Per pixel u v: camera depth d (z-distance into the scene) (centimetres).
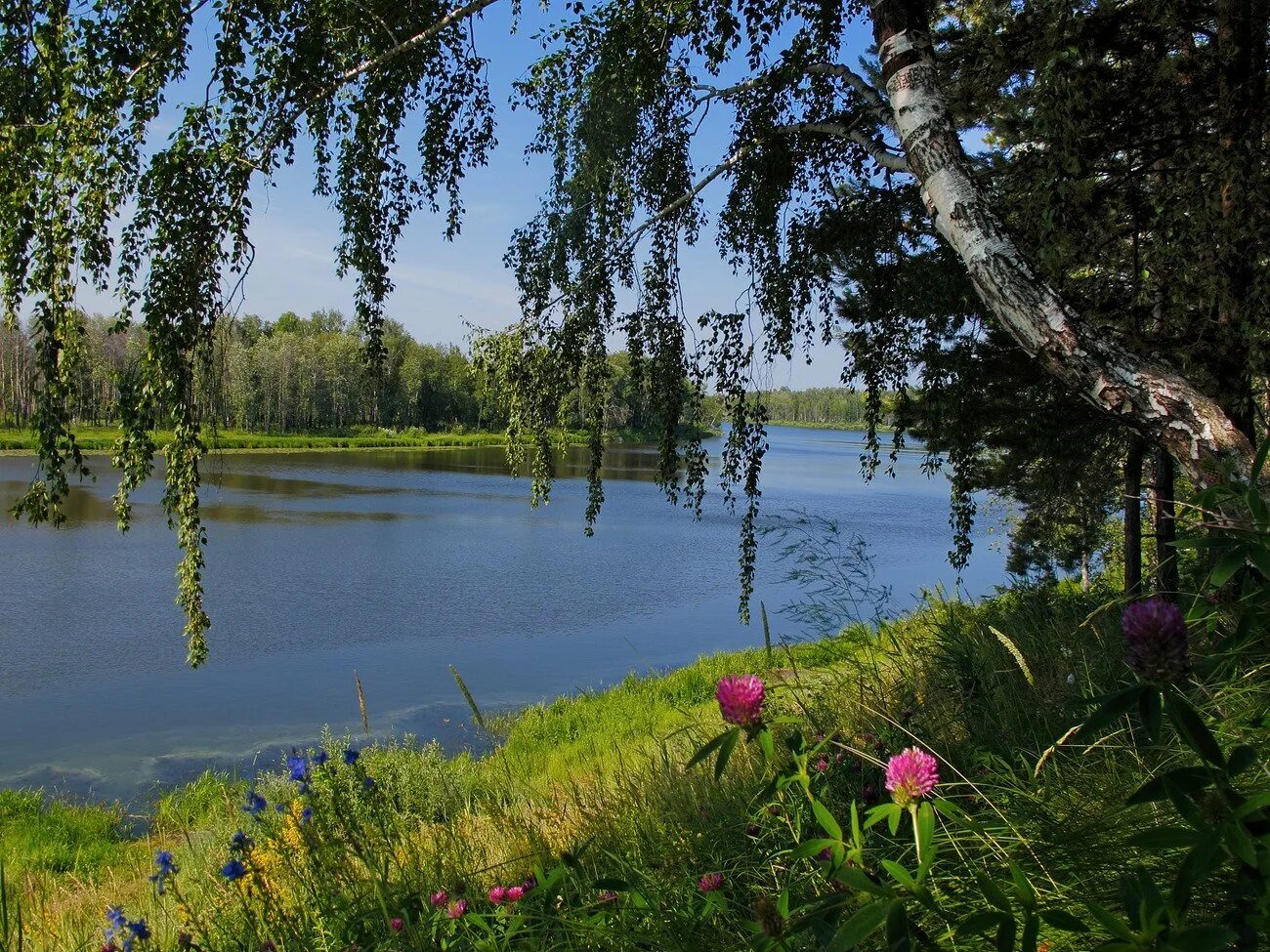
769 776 222
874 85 578
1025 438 686
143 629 1728
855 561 413
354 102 434
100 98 376
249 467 5366
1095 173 497
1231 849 92
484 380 582
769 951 130
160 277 390
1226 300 411
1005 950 103
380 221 457
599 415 597
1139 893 98
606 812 290
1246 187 398
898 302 603
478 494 4397
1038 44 376
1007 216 429
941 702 313
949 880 160
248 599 2008
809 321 586
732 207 565
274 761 1083
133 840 803
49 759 1104
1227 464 212
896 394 688
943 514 4025
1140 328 509
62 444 402
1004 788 210
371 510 3631
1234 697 176
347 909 216
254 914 227
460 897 199
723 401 595
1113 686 263
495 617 1905
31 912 362
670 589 2236
